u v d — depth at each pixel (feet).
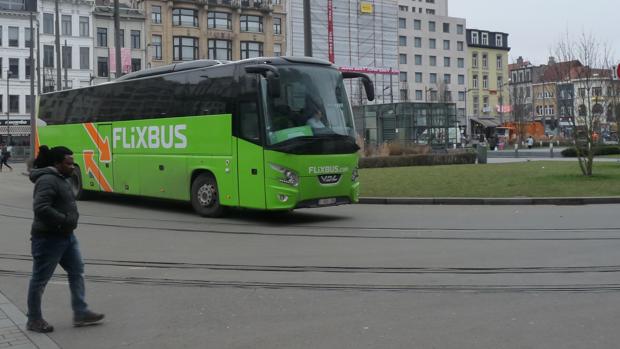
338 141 45.98
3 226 46.03
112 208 58.75
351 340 18.12
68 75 234.38
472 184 67.46
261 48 261.44
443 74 352.08
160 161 54.19
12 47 230.89
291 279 26.68
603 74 97.50
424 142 130.93
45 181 18.61
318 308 21.86
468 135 290.15
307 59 46.75
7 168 160.56
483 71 369.50
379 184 69.77
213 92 48.73
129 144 58.08
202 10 248.93
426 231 40.86
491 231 40.34
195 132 50.29
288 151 43.50
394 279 26.40
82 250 34.83
